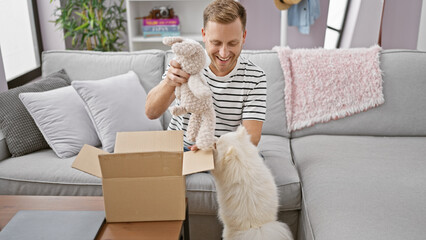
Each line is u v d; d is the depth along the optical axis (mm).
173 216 1123
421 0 3115
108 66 2100
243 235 1237
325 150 1795
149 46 3539
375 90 1959
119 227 1116
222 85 1480
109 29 3205
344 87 1980
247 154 1262
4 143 1785
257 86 1492
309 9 2998
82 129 1839
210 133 1118
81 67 2111
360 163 1650
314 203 1426
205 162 1117
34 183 1638
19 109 1812
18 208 1242
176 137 1173
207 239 1684
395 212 1298
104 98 1844
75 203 1269
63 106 1840
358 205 1344
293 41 3395
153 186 1089
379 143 1872
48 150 1854
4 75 2209
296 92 2012
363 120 1979
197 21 3430
